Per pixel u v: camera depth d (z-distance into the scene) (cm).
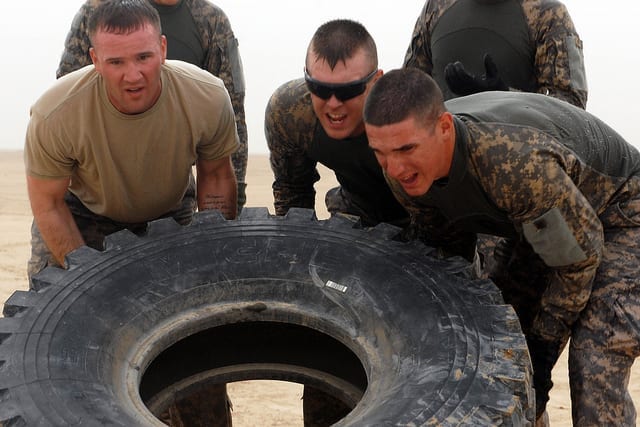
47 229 353
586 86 428
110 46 302
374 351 261
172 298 278
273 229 303
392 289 270
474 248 338
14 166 1605
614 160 309
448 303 259
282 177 396
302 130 355
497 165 264
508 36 431
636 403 611
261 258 291
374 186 363
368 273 279
